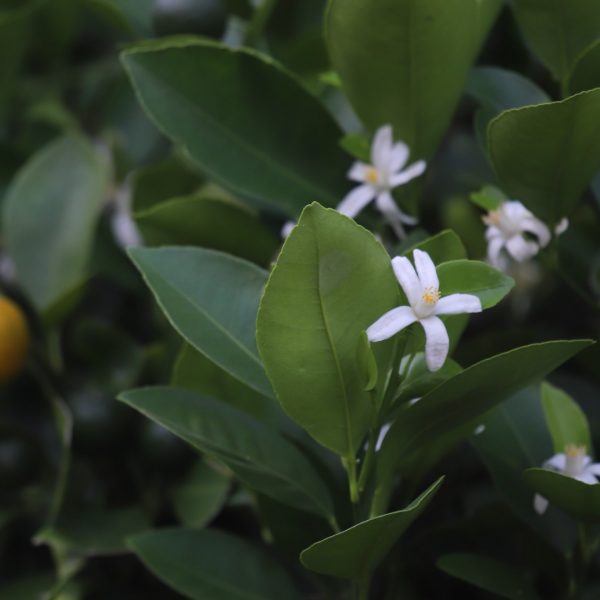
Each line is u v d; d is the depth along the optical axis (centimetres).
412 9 65
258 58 69
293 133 70
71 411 72
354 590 63
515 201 66
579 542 67
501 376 60
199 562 67
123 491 74
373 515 62
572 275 70
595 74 65
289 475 64
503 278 60
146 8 78
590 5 66
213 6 74
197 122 69
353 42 66
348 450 62
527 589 64
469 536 69
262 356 59
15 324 73
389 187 68
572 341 59
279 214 72
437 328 59
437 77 66
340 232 58
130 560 73
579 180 64
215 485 71
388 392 61
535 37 68
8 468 73
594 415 72
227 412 65
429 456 66
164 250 64
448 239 62
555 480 62
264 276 64
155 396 64
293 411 61
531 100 70
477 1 66
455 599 70
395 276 59
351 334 59
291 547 67
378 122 68
